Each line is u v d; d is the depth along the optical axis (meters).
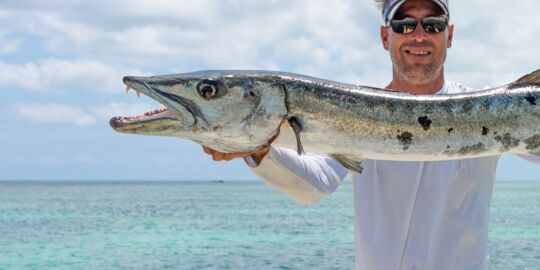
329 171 1.93
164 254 7.32
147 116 1.66
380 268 1.92
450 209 1.90
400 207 1.92
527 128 1.75
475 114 1.74
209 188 54.66
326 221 12.35
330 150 1.70
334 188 1.95
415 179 1.91
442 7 1.97
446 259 1.90
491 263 6.49
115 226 11.20
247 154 1.70
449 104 1.73
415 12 1.98
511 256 6.97
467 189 1.90
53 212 15.67
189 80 1.66
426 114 1.72
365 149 1.70
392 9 1.99
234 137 1.67
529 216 13.31
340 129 1.68
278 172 1.80
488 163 1.91
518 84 1.78
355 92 1.70
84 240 8.86
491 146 1.75
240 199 26.30
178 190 45.19
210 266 6.37
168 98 1.65
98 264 6.58
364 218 1.94
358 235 1.95
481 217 1.91
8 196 29.89
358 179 1.96
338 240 8.66
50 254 7.40
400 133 1.70
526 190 43.91
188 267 6.32
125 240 8.84
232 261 6.70
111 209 17.33
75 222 12.20
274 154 1.76
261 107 1.66
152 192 39.25
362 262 1.95
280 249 7.68
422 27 1.97
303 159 1.87
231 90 1.65
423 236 1.91
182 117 1.65
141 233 9.85
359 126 1.69
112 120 1.65
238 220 12.73
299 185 1.86
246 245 8.13
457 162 1.90
